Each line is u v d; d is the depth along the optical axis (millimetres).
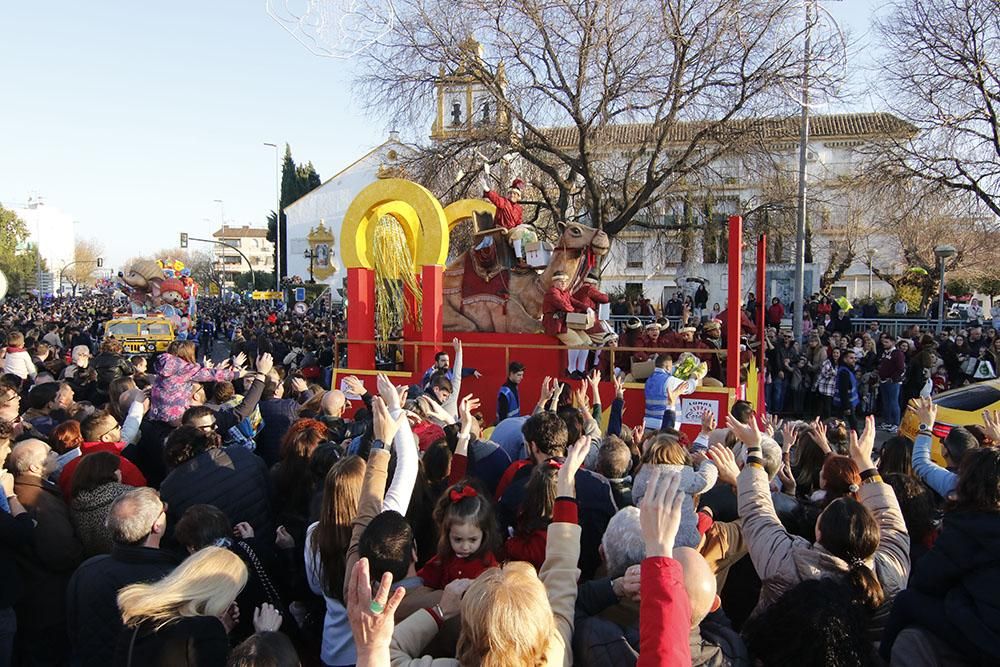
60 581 4422
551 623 2361
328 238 65875
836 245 35094
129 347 28547
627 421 9969
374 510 3488
